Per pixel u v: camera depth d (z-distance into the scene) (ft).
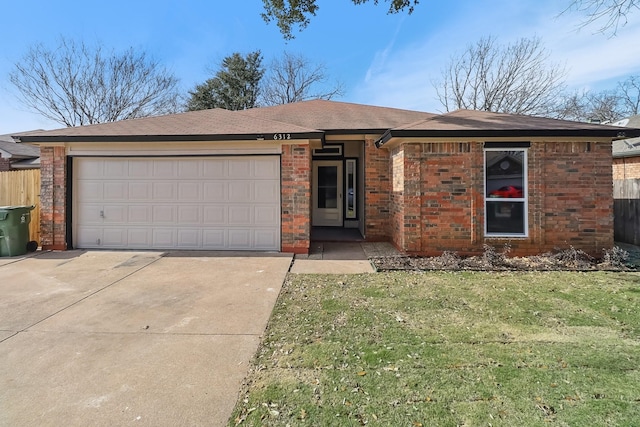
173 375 9.68
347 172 41.83
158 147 26.81
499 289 17.38
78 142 26.50
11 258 24.57
